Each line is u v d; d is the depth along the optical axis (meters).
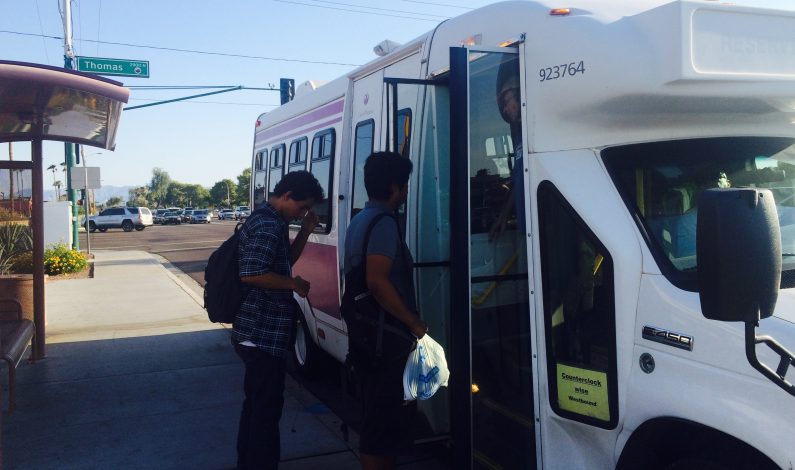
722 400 2.42
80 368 7.32
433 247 4.08
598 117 3.03
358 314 3.43
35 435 5.30
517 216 3.45
